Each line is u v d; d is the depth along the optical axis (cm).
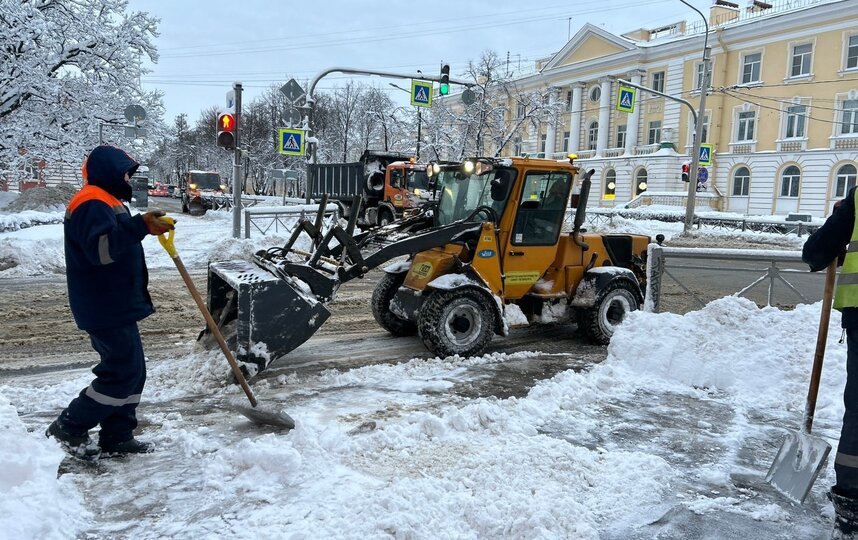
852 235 300
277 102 4941
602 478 356
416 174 2200
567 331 801
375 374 566
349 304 948
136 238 329
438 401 490
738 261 764
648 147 4244
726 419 473
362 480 338
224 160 5422
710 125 3947
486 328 640
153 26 2073
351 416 451
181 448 383
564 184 708
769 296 773
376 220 2336
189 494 323
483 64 3303
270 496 320
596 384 530
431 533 282
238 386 513
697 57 3959
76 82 1972
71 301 344
